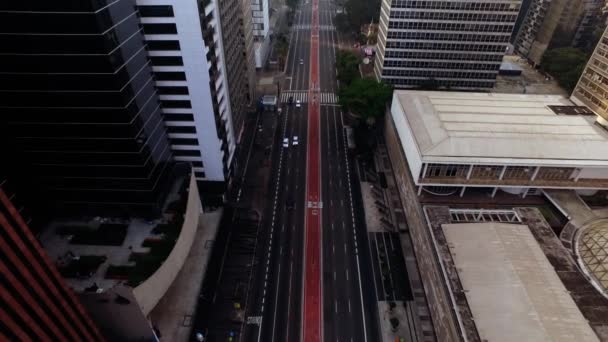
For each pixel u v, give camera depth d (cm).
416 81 14975
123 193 7781
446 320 6438
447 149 8369
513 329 5919
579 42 18538
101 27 5753
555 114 9694
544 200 8731
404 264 8750
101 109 6594
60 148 7088
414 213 8738
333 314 7744
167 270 6969
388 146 12038
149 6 7025
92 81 6272
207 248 8994
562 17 17512
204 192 10131
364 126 13000
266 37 18725
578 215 8138
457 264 6956
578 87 10638
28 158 7212
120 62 6391
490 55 14112
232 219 9788
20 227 4191
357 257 8919
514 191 8881
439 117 9431
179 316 7588
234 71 10675
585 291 6475
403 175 9812
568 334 5834
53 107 6550
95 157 7219
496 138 8581
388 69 14712
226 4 9344
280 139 13000
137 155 7206
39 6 5478
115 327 6650
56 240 7362
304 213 10062
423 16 13275
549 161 8206
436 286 7000
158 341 7069
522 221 7912
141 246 7294
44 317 4516
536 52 18688
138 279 6488
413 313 7750
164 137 8681
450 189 8850
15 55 5966
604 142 8594
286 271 8569
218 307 7794
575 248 7412
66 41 5825
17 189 6819
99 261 6844
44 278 4566
